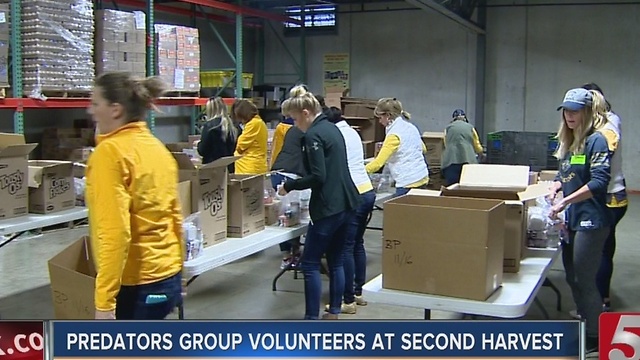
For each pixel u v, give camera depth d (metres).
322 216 3.16
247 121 4.89
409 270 2.11
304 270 3.28
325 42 11.27
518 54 9.92
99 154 1.77
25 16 5.33
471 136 6.71
